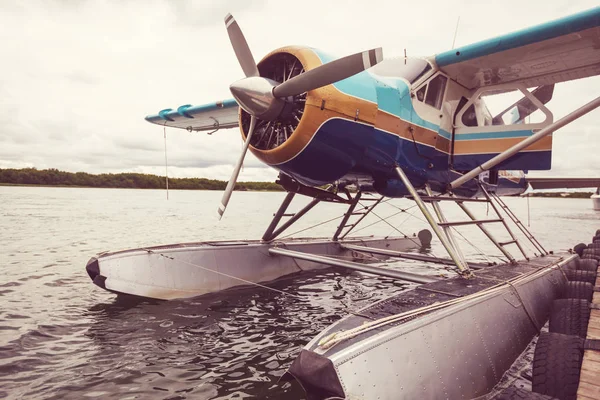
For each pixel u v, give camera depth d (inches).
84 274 283.6
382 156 167.3
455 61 188.4
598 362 100.0
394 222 941.2
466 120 214.8
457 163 205.5
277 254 263.4
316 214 1153.4
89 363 135.6
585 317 144.7
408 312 111.7
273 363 137.9
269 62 156.1
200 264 228.4
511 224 949.8
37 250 398.0
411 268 336.2
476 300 133.3
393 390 92.7
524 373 134.0
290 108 146.3
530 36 168.4
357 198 229.9
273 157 152.1
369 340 94.7
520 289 163.3
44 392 115.3
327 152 150.5
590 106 165.5
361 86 155.5
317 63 141.9
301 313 196.5
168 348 149.8
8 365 132.3
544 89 257.0
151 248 218.4
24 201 1460.4
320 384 85.7
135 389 118.1
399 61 190.7
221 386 120.8
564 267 224.2
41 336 159.8
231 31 151.9
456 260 162.6
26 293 227.8
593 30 161.2
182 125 319.6
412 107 179.3
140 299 213.0
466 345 118.6
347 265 198.8
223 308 201.8
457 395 108.3
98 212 1015.0
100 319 181.8
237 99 146.4
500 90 212.1
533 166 191.6
